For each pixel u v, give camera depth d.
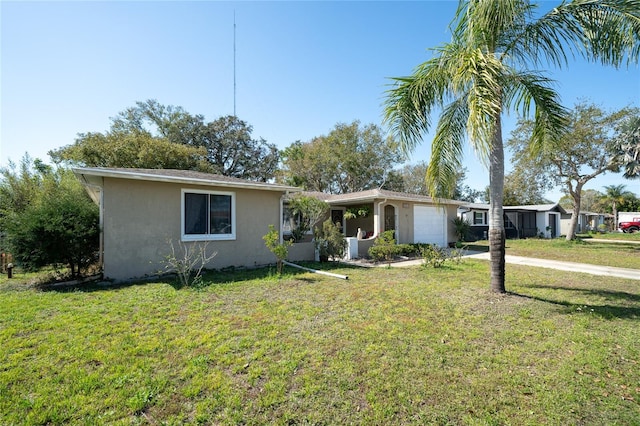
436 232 16.92
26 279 7.50
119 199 7.21
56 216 6.61
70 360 3.15
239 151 30.06
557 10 5.20
